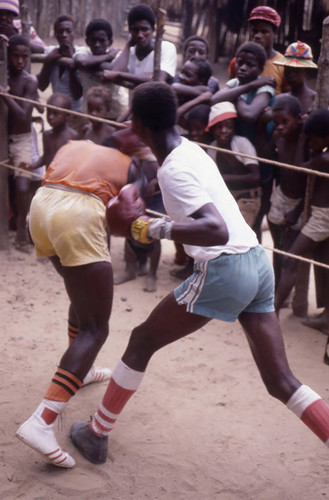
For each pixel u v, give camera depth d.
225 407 3.40
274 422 3.29
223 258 2.49
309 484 2.84
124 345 4.03
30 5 13.76
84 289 2.80
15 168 4.97
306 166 4.12
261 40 4.89
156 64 4.96
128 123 4.05
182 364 3.83
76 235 2.73
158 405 3.39
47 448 2.73
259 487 2.81
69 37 5.60
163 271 5.21
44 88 6.00
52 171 2.88
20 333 4.09
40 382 3.55
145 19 5.19
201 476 2.88
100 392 3.47
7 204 5.25
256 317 2.66
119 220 2.36
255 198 4.56
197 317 2.63
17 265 5.11
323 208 4.05
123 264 5.26
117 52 5.60
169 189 2.39
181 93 4.79
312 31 11.68
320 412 2.53
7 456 2.93
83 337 2.84
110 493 2.75
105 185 2.81
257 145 4.59
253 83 4.54
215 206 2.42
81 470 2.87
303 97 4.62
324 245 4.21
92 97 4.82
